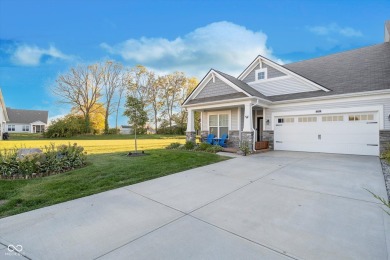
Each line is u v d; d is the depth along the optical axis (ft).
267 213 11.41
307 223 10.23
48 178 18.04
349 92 32.09
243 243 8.56
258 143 36.68
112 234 9.32
